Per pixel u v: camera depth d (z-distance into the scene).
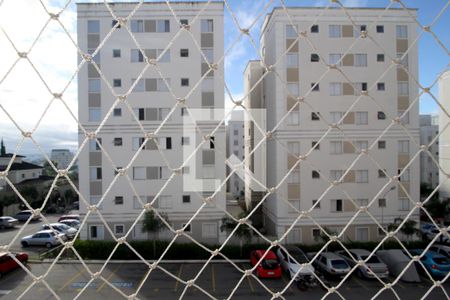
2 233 13.96
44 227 13.38
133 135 10.97
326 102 11.40
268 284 7.98
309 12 11.21
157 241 10.62
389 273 8.52
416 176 11.57
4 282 8.18
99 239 11.09
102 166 11.01
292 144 11.38
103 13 10.84
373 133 11.46
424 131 22.14
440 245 10.22
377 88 11.45
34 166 23.42
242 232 10.66
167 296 7.39
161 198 11.05
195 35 10.85
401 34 11.49
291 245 10.32
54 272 8.93
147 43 10.88
